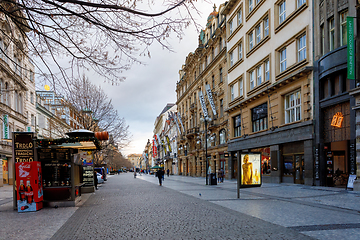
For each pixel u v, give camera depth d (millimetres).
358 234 5395
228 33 30781
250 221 6945
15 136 10383
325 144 16344
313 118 17016
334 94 15719
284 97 20359
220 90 33625
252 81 25531
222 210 8789
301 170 18344
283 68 20766
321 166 16172
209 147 37094
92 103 27047
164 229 6340
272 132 21203
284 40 20172
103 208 10000
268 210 8508
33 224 7312
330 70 15453
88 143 12375
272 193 13461
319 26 16734
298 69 18609
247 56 25734
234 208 9117
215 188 18234
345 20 14922
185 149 53312
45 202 10531
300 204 9586
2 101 26594
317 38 16875
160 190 17672
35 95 36875
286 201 10453
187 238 5496
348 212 7789
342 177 16375
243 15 26828
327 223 6438
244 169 12148
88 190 16828
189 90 49906
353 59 13281
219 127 34062
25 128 33125
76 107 25469
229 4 29234
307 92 17453
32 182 9633
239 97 27266
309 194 12391
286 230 5891
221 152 32969
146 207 9953
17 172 9602
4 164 28078
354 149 13875
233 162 29438
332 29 15859
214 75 36250
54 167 10773
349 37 13250
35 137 10516
